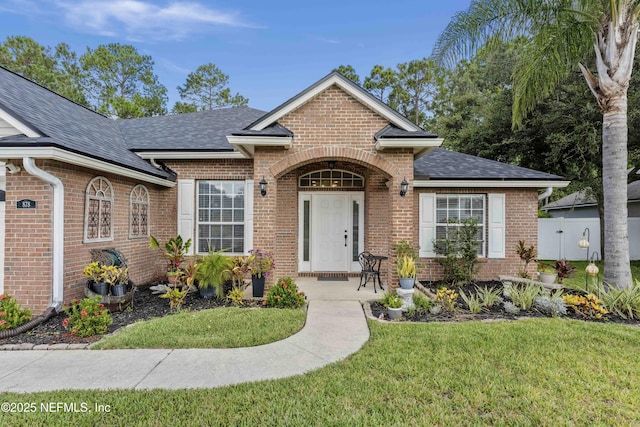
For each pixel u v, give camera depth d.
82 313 5.28
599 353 4.56
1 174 6.14
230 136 7.39
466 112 24.55
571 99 13.90
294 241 10.22
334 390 3.66
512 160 17.44
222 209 10.18
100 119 11.16
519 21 7.97
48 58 27.89
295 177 10.27
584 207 19.73
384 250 10.06
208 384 3.82
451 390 3.65
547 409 3.29
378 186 10.12
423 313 6.56
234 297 7.13
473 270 9.68
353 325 5.84
